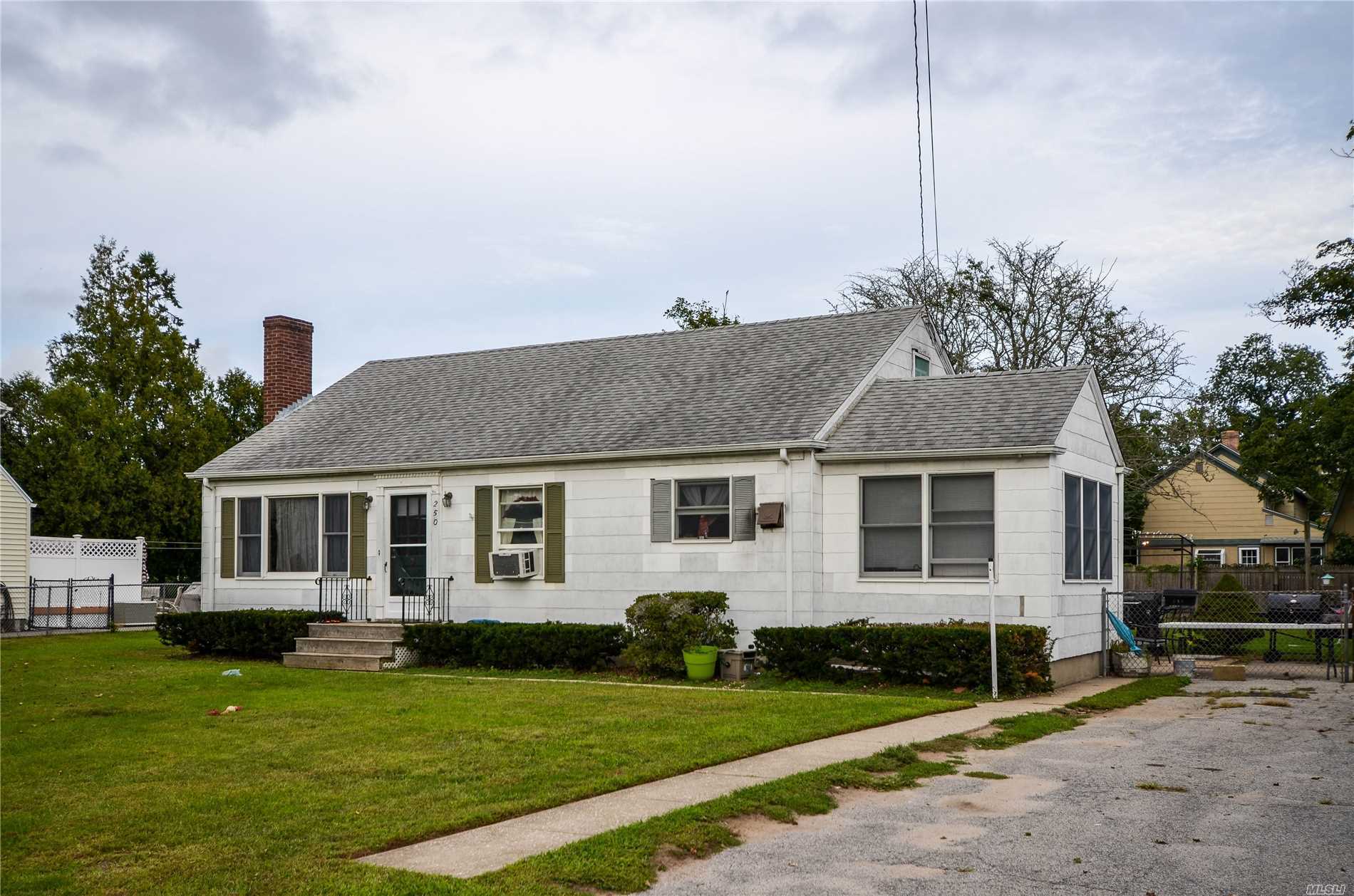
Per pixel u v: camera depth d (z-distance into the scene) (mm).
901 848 7211
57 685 15898
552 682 16297
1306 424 35750
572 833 7395
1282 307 32125
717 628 16984
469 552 20266
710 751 10117
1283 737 11477
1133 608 21453
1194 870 6719
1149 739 11438
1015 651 14664
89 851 6996
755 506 17578
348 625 19562
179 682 16281
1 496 29594
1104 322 35531
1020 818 8000
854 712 12594
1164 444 34812
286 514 22438
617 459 18812
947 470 16594
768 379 19812
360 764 9688
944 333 37219
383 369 26734
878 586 16969
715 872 6699
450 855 6938
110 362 43594
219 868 6637
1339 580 32594
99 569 35219
